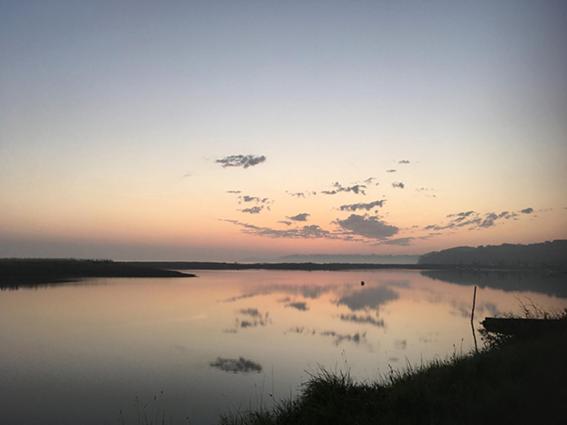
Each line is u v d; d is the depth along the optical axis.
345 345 24.17
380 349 23.09
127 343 24.75
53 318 33.62
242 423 11.84
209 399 15.34
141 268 105.44
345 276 133.25
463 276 133.62
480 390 9.65
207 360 20.83
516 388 9.09
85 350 22.88
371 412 10.01
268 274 143.38
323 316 36.81
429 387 10.43
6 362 20.36
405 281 102.19
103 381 17.56
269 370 18.98
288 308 42.78
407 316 36.84
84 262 100.88
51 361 20.56
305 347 23.69
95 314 36.06
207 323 32.28
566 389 8.70
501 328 17.94
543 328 16.06
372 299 53.41
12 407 14.72
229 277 113.50
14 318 33.28
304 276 128.38
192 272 153.25
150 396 15.73
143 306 42.09
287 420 10.79
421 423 8.67
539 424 7.52
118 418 13.72
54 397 15.65
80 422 13.44
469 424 8.02
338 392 11.38
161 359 21.02
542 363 10.41
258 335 27.42
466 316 36.56
